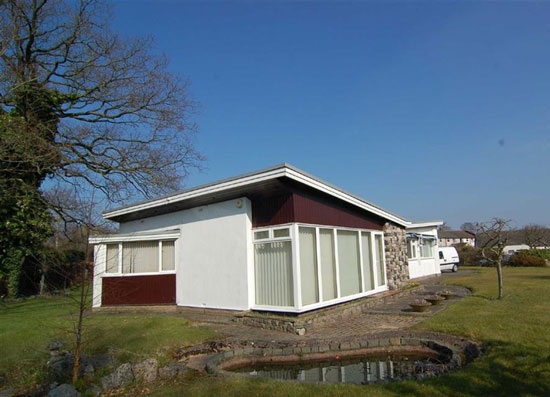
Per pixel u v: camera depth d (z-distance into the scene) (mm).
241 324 9984
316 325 9453
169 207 13422
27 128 14047
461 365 6035
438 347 7164
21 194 15062
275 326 9227
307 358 7105
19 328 9266
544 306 10008
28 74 15883
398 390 4758
